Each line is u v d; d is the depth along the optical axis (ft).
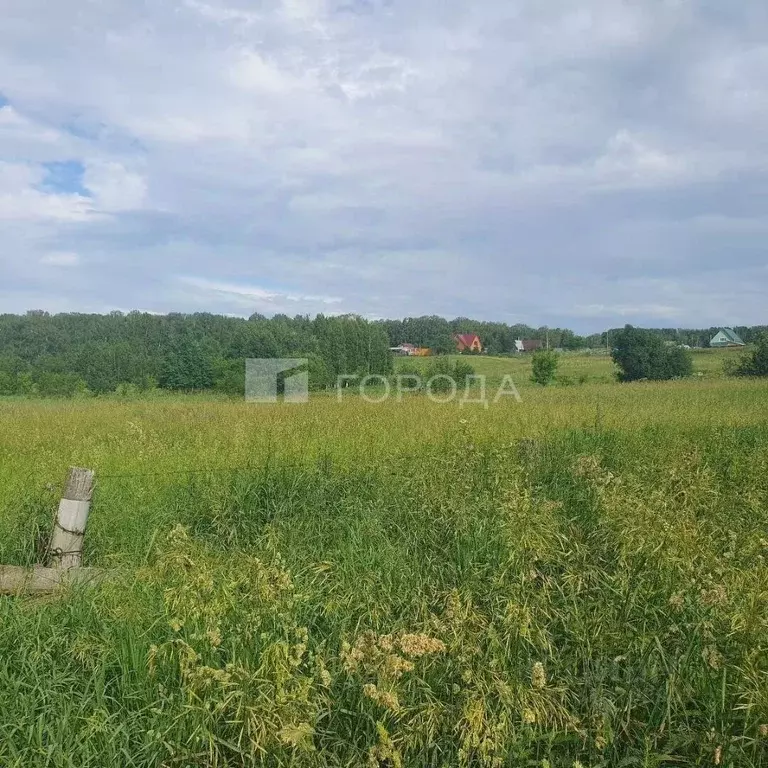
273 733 11.05
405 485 25.81
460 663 12.69
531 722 11.42
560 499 25.36
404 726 11.67
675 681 12.78
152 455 32.40
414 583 18.16
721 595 13.56
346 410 52.75
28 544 20.51
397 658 11.65
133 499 25.17
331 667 13.37
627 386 104.32
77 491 18.67
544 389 99.35
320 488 26.14
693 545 16.51
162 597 15.55
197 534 22.77
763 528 20.66
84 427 45.52
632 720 12.42
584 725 11.92
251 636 13.46
